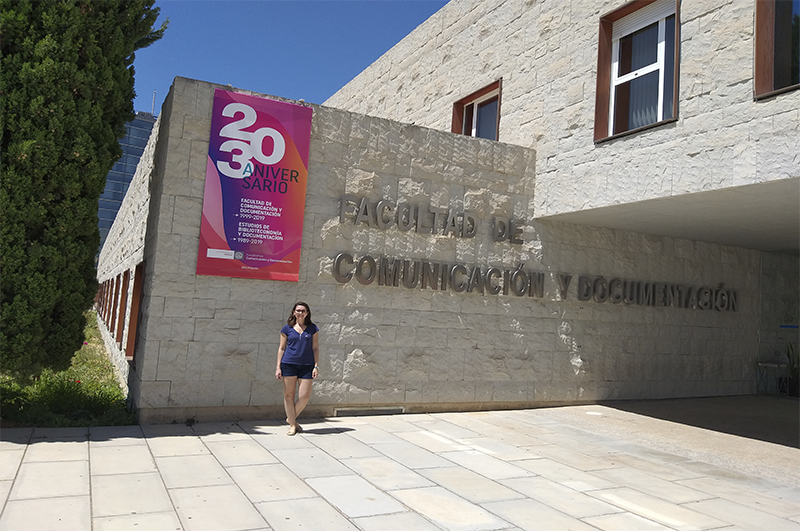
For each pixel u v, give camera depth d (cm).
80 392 896
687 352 1273
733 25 784
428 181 1007
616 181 932
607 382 1159
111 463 602
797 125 701
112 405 897
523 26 1163
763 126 738
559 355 1105
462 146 1038
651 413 1073
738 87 770
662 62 909
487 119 1298
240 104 870
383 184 970
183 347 822
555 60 1076
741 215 971
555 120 1062
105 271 2447
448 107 1379
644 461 740
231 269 850
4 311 707
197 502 504
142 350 824
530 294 1076
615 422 981
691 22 840
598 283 1146
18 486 516
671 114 887
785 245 1313
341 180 937
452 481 606
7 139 711
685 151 830
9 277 709
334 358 916
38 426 743
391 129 980
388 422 894
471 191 1041
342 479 592
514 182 1080
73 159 738
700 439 885
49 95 716
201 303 835
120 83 798
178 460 629
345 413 921
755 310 1393
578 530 489
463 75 1335
